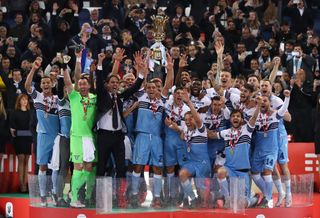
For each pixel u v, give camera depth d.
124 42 45.19
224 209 31.48
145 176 35.59
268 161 32.69
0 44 47.47
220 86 34.28
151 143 32.88
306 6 54.06
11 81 41.66
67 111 32.94
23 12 52.19
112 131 32.06
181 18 49.31
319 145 37.41
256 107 31.97
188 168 32.72
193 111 32.41
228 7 52.22
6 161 38.34
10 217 35.41
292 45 46.19
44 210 31.75
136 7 51.12
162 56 37.28
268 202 32.75
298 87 41.38
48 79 33.53
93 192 31.56
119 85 33.00
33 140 35.84
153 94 32.94
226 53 45.50
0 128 37.50
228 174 32.38
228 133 32.62
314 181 38.94
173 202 32.03
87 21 51.78
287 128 40.56
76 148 31.83
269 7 54.59
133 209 31.81
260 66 46.03
